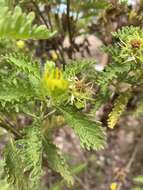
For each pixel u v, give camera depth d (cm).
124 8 26
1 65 23
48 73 17
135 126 41
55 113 21
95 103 22
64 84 17
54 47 29
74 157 44
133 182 42
